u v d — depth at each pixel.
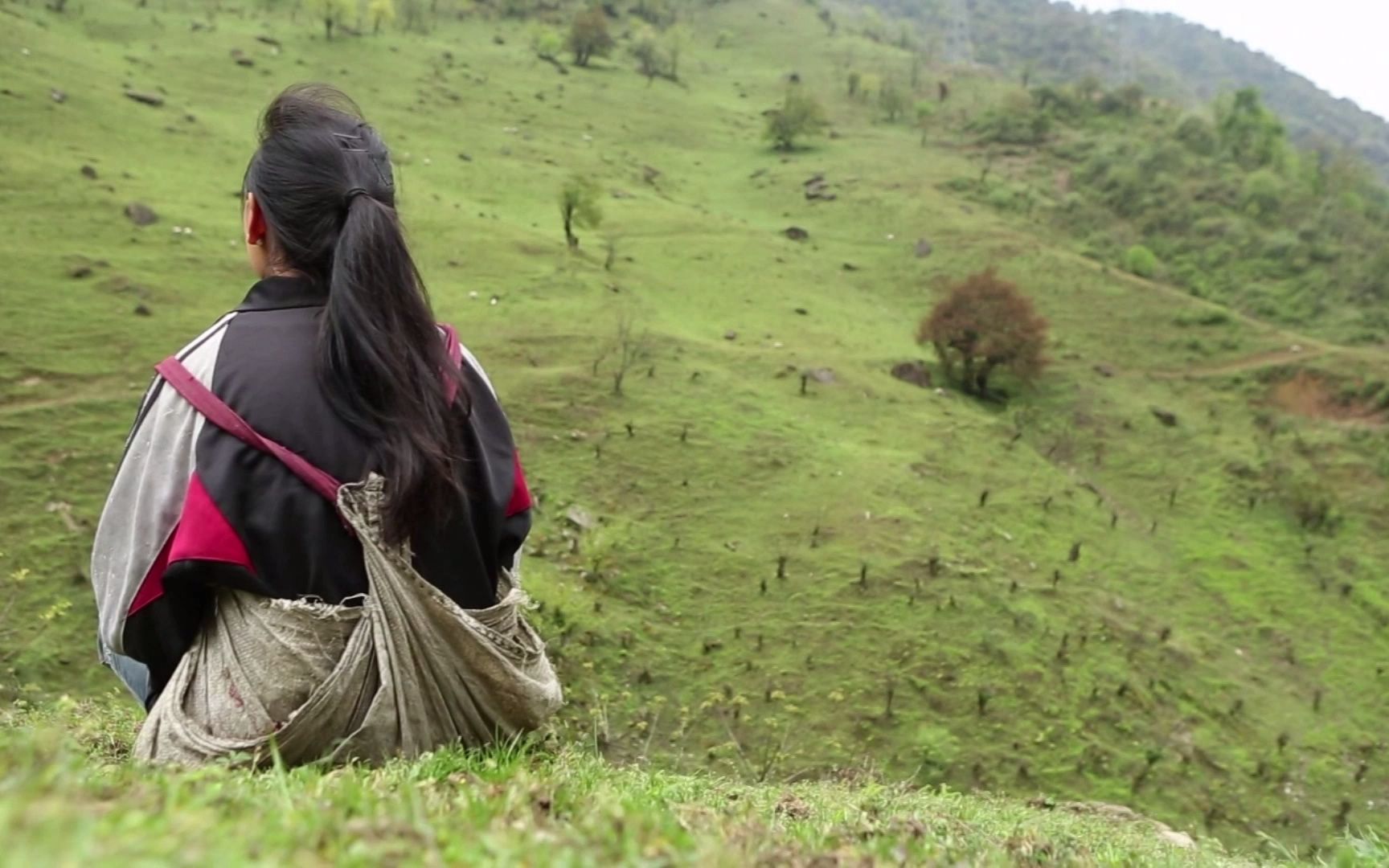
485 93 100.38
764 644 33.81
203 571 2.94
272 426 3.01
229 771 2.74
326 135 3.30
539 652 3.39
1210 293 83.62
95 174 54.94
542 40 118.44
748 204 89.75
